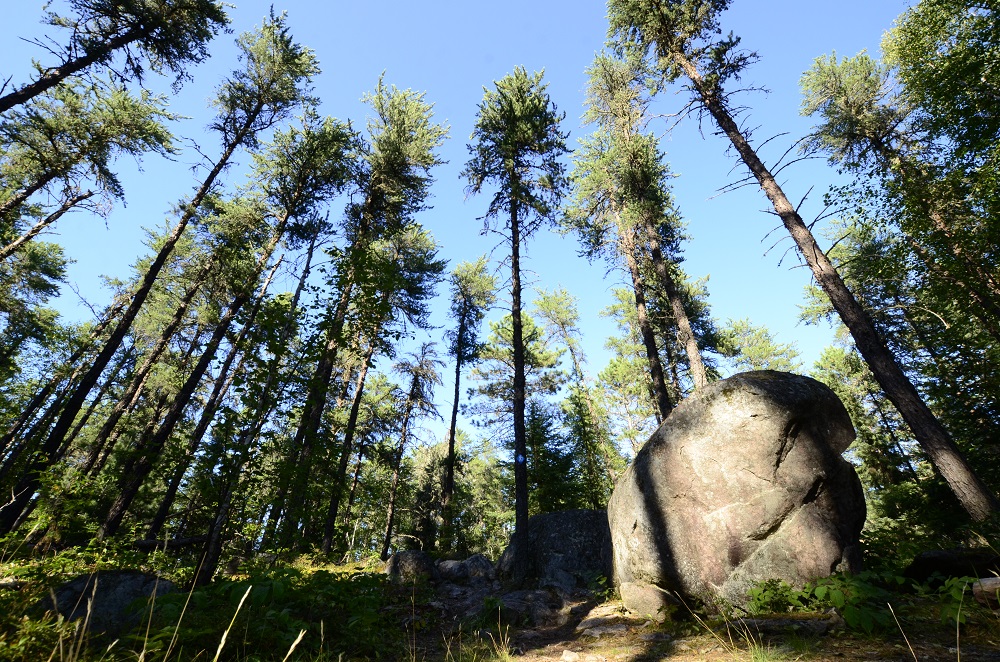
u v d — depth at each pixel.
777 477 6.11
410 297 18.95
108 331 20.34
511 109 13.90
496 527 33.78
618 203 16.38
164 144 16.20
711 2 11.45
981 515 6.83
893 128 16.44
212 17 13.07
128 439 21.02
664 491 6.62
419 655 4.62
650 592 6.09
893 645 3.41
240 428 6.09
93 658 2.88
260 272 15.64
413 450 24.61
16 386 13.62
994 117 10.02
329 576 5.22
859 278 17.06
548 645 5.10
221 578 5.61
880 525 13.84
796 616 4.59
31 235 14.98
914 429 7.83
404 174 18.11
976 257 10.66
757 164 10.51
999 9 9.93
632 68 14.57
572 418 23.84
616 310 26.91
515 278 12.87
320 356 6.62
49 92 14.42
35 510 7.02
